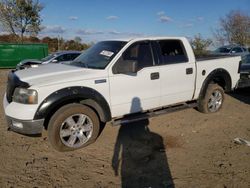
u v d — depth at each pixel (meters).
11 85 4.55
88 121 4.70
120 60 4.96
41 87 4.24
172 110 5.74
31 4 29.08
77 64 5.27
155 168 4.06
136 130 5.60
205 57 6.73
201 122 6.08
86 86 4.57
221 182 3.66
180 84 5.77
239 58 6.95
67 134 4.55
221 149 4.69
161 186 3.59
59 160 4.31
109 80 4.80
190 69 5.87
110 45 5.34
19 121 4.25
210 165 4.12
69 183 3.67
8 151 4.61
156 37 5.58
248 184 3.61
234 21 34.12
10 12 28.77
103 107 4.78
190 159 4.32
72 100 4.70
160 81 5.42
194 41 22.83
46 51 25.52
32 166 4.11
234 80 6.89
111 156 4.46
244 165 4.12
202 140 5.10
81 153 4.56
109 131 5.54
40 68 5.07
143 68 5.23
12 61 24.30
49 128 4.43
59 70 4.80
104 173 3.93
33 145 4.88
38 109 4.21
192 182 3.67
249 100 8.23
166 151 4.63
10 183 3.65
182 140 5.10
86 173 3.93
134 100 5.14
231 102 7.96
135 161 4.28
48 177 3.81
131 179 3.77
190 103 6.33
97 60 5.13
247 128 5.74
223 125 5.91
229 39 34.75
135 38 5.34
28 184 3.63
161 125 5.89
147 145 4.88
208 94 6.36
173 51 5.77
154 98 5.42
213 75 6.35
